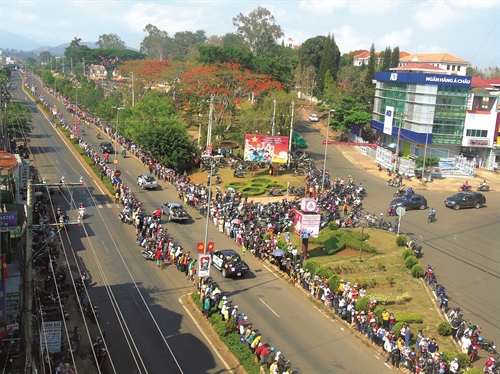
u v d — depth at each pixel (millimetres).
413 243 43094
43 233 37312
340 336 28719
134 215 45031
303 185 61844
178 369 24219
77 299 29078
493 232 49125
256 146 64188
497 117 79375
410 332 27797
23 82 193500
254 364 24578
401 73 84062
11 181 32312
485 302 34281
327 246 42094
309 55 141875
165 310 30250
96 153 77125
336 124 97938
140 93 112688
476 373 24047
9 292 21797
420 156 78625
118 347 25750
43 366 21391
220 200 51594
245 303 31859
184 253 37031
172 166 67125
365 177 70000
